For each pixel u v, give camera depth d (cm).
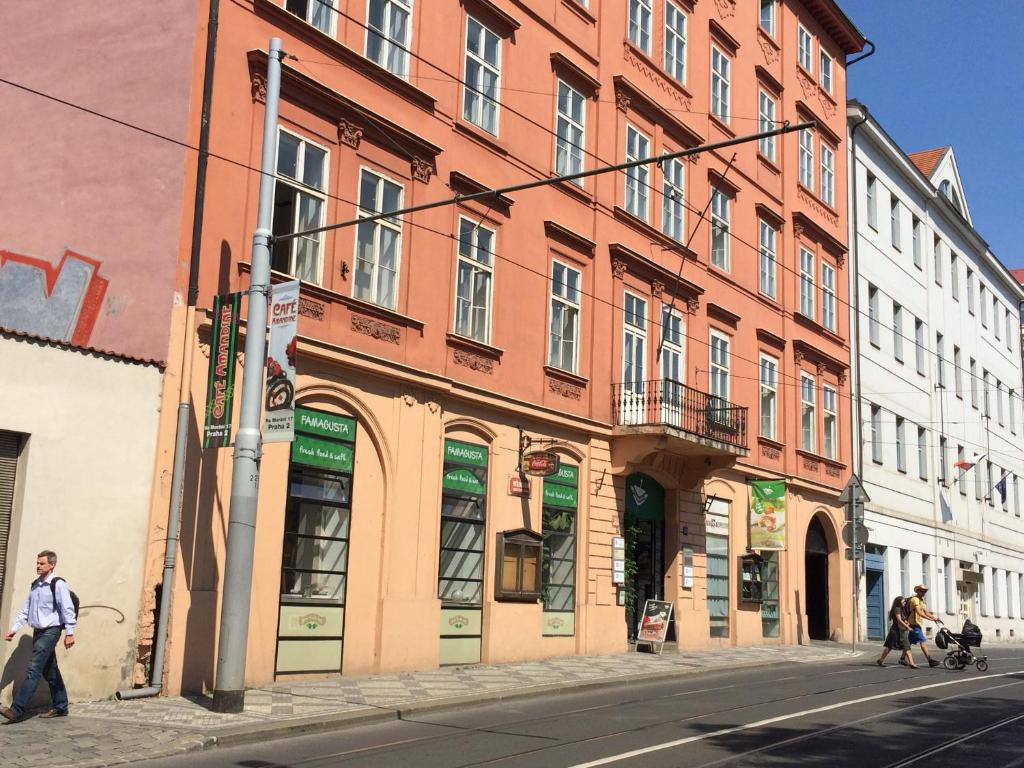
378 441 1727
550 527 2109
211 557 1453
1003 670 2277
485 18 2048
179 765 987
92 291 1473
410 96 1848
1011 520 5081
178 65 1509
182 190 1468
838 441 3341
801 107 3297
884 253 3844
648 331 2447
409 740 1144
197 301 1467
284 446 1569
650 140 2530
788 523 2983
